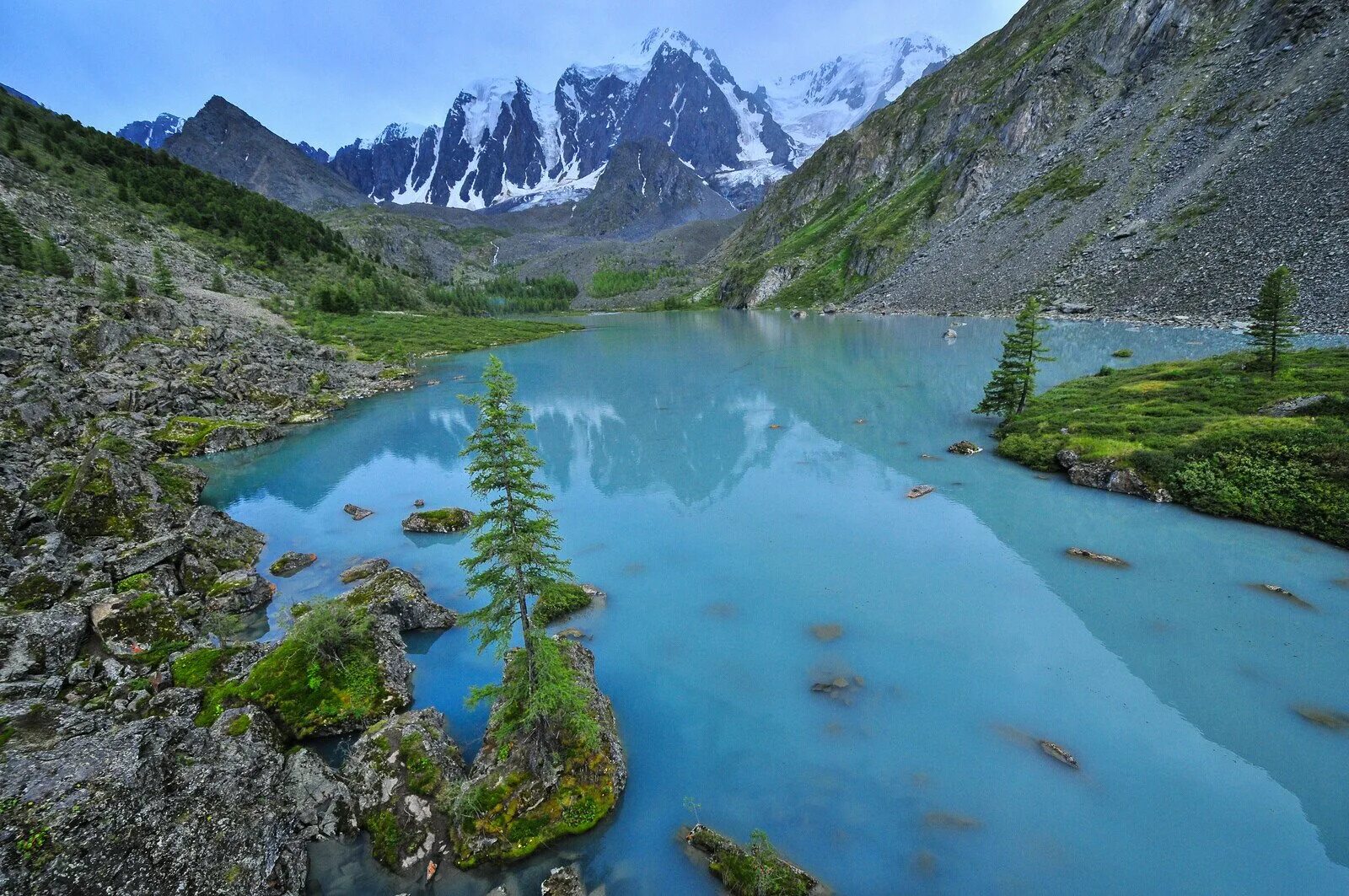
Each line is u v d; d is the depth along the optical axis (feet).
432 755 66.28
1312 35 401.90
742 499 156.04
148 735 57.26
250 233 647.97
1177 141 437.58
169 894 48.16
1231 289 295.48
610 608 109.19
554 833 61.26
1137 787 66.80
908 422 208.23
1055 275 417.28
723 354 396.16
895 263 650.43
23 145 553.64
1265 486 119.14
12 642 77.92
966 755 72.69
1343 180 288.30
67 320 253.24
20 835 44.70
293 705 76.13
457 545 136.98
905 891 57.06
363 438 226.38
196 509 135.64
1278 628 89.61
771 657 93.30
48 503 128.98
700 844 61.11
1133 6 600.80
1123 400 181.27
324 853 59.88
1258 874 56.90
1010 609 101.19
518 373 360.07
